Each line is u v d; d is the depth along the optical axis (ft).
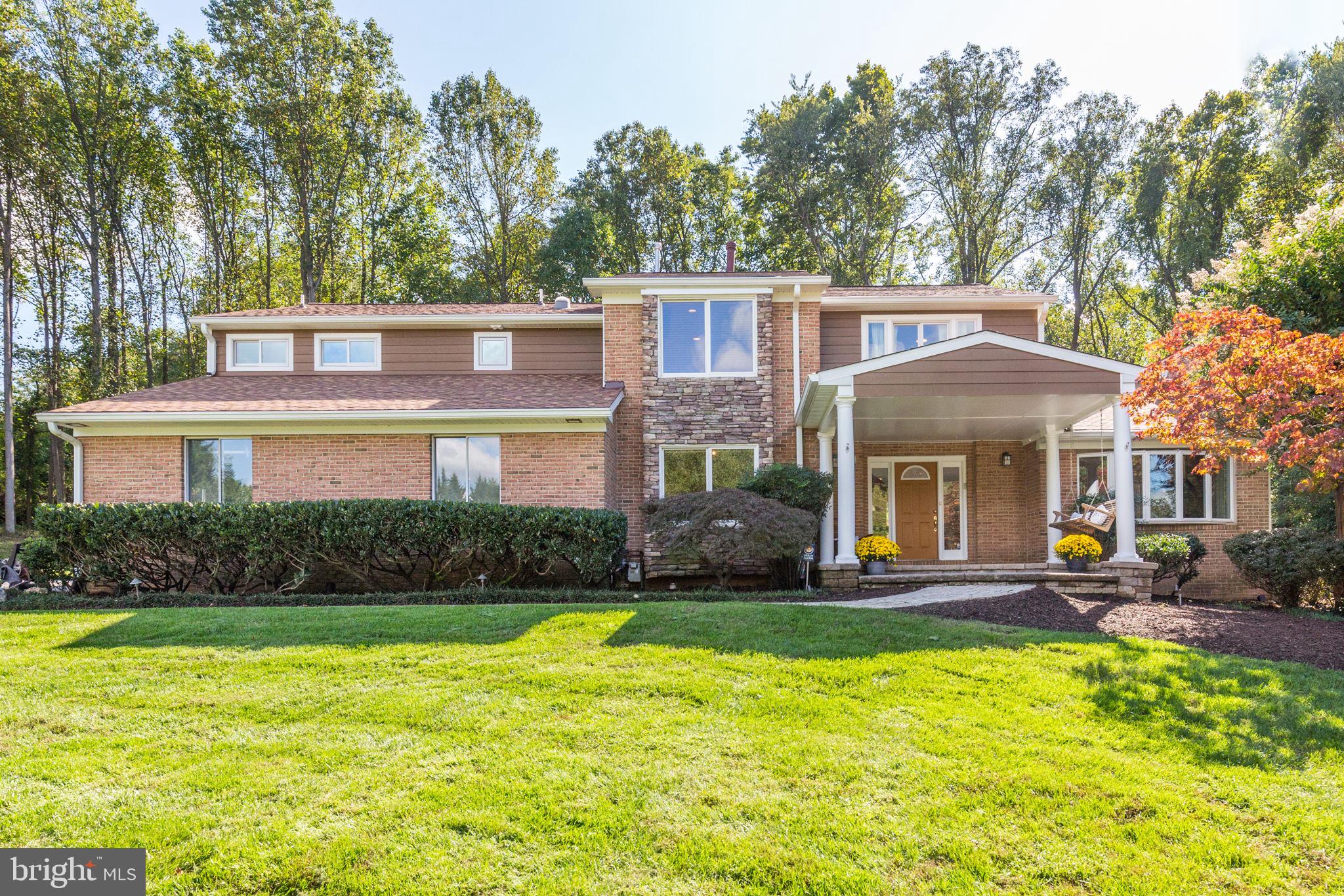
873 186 95.81
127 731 15.56
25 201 81.92
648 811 12.03
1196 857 10.85
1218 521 45.70
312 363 51.65
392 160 98.12
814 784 12.96
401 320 50.80
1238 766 13.82
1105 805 12.22
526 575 38.65
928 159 95.71
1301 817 11.95
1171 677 18.71
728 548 35.29
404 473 42.22
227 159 87.10
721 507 35.91
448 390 46.34
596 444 42.34
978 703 16.97
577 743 14.76
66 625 24.52
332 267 96.27
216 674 19.27
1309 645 23.13
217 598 33.78
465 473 42.60
